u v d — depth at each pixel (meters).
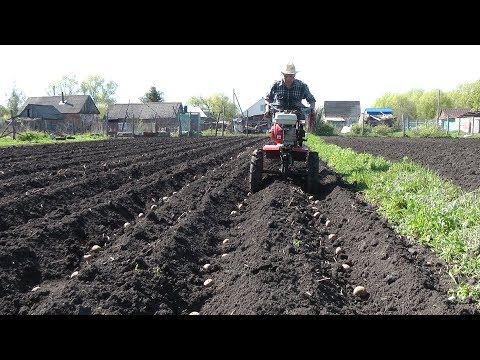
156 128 53.72
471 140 36.28
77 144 30.08
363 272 6.98
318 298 5.74
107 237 8.54
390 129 55.97
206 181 13.93
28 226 8.20
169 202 11.13
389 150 25.95
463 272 6.47
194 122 67.56
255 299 5.60
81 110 81.06
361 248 7.81
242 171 15.33
